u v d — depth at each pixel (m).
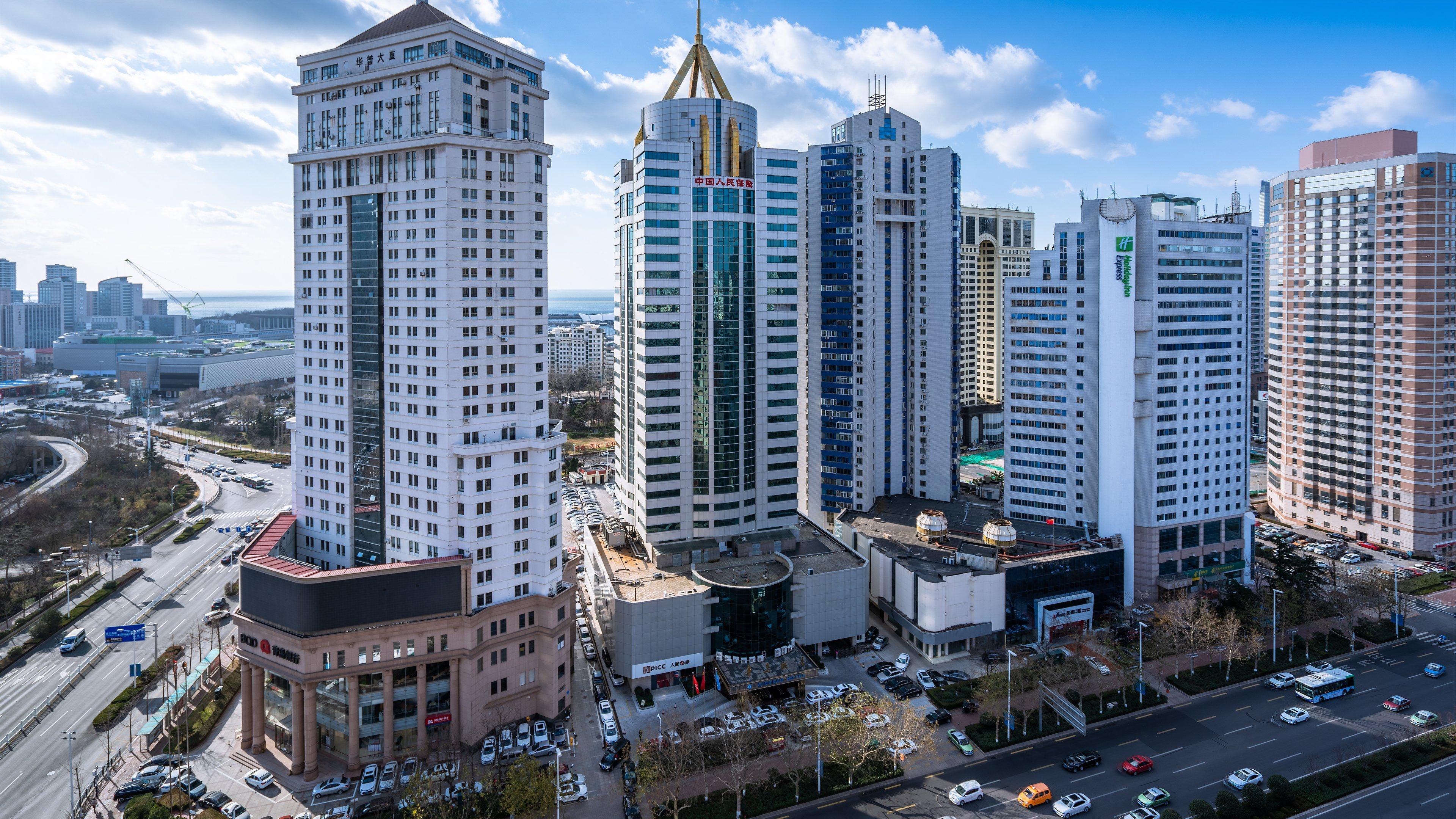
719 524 178.00
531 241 137.50
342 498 148.38
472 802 111.62
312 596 119.75
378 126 139.75
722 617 151.38
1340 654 163.00
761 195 177.25
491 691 132.25
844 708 128.75
